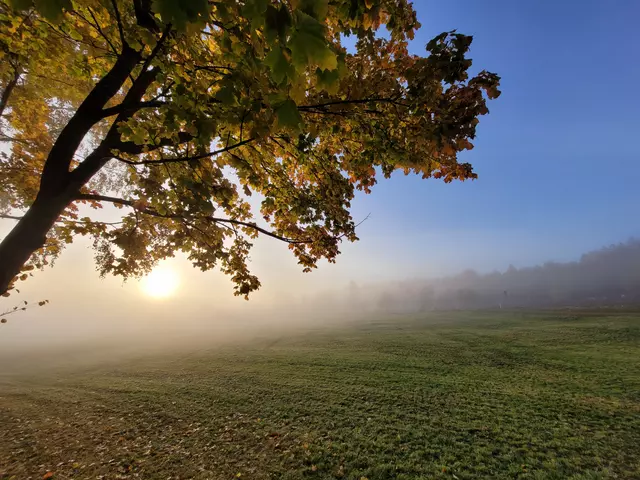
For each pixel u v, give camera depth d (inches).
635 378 580.1
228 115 97.0
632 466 301.9
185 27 50.9
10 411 575.5
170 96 118.2
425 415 454.6
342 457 343.9
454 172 182.7
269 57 50.4
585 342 999.0
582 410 445.4
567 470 301.7
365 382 646.5
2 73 173.8
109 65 161.3
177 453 370.3
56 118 266.4
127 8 118.0
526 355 863.1
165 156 176.7
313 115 164.1
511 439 369.4
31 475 335.3
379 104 153.7
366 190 224.1
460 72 123.1
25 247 112.4
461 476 301.4
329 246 239.9
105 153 131.2
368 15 101.7
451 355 908.0
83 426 477.4
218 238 234.2
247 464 338.0
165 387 692.1
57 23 49.2
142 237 222.4
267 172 225.8
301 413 483.2
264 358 1002.7
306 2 49.1
